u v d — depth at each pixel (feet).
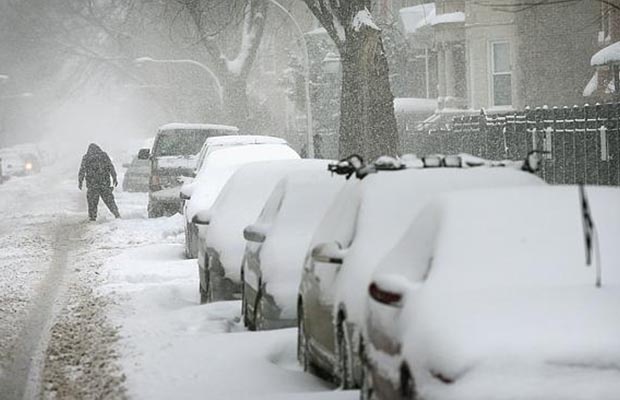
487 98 256.11
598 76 219.61
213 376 60.03
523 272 40.73
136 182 270.26
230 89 301.84
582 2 242.58
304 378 59.21
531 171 56.75
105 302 92.73
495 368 36.52
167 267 115.34
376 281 43.09
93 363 67.41
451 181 54.34
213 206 92.99
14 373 66.74
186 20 288.92
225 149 128.16
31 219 193.47
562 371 36.60
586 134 154.81
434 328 38.29
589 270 40.78
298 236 70.18
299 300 63.46
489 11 254.47
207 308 82.53
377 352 43.60
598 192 44.78
